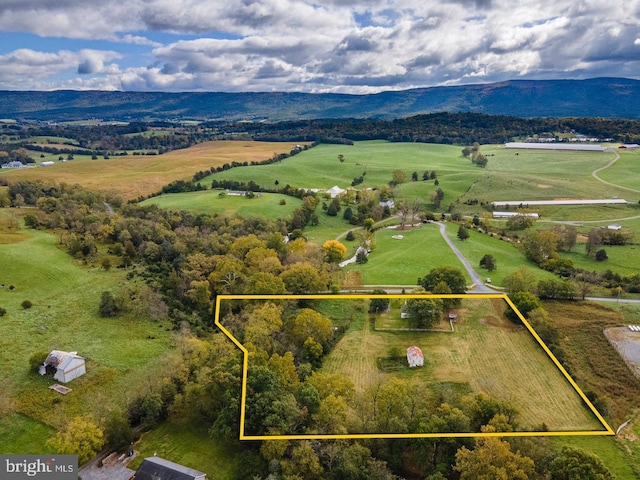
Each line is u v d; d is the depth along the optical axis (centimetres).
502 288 10156
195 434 6134
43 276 9731
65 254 11106
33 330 7881
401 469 5509
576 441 5641
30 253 10675
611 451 5516
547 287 9188
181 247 11656
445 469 5319
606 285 10300
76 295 9238
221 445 5919
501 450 5094
